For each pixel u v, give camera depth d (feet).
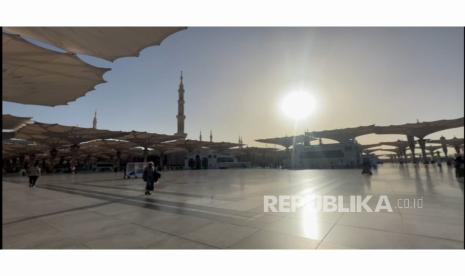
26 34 15.84
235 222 18.42
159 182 56.13
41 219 20.20
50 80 22.45
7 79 22.00
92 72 21.01
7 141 142.10
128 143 159.74
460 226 16.19
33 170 51.65
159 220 19.40
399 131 137.59
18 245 13.99
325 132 154.61
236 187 43.39
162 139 146.61
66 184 55.26
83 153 207.10
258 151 248.52
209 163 202.18
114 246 13.78
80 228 17.37
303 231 15.84
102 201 29.66
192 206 25.14
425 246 12.87
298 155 176.55
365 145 205.87
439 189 33.58
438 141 180.04
